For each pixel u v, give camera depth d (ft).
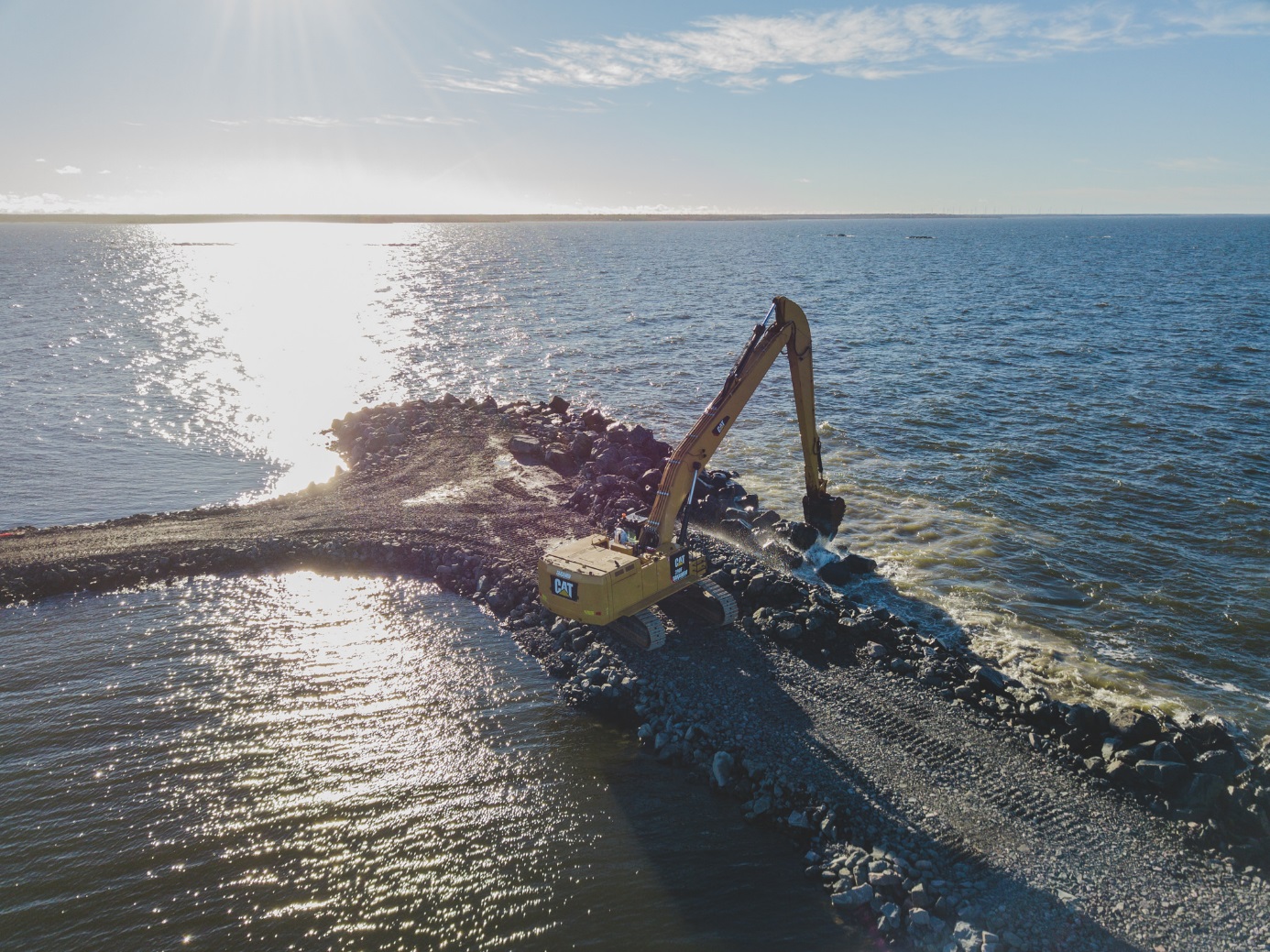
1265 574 91.09
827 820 51.78
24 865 49.75
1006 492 116.67
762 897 47.62
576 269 511.81
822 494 97.04
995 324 254.06
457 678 70.95
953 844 50.03
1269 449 131.54
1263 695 69.51
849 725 61.21
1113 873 47.91
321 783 57.31
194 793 56.24
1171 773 53.21
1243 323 242.58
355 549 94.38
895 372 190.80
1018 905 45.73
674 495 74.38
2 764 58.65
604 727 64.34
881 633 73.36
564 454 119.75
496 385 185.06
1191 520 106.01
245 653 74.28
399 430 136.77
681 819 54.08
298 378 189.47
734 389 77.77
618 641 73.15
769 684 66.54
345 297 349.61
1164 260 540.11
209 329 255.70
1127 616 82.79
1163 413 151.94
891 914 45.24
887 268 514.68
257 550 93.09
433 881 48.93
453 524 99.40
